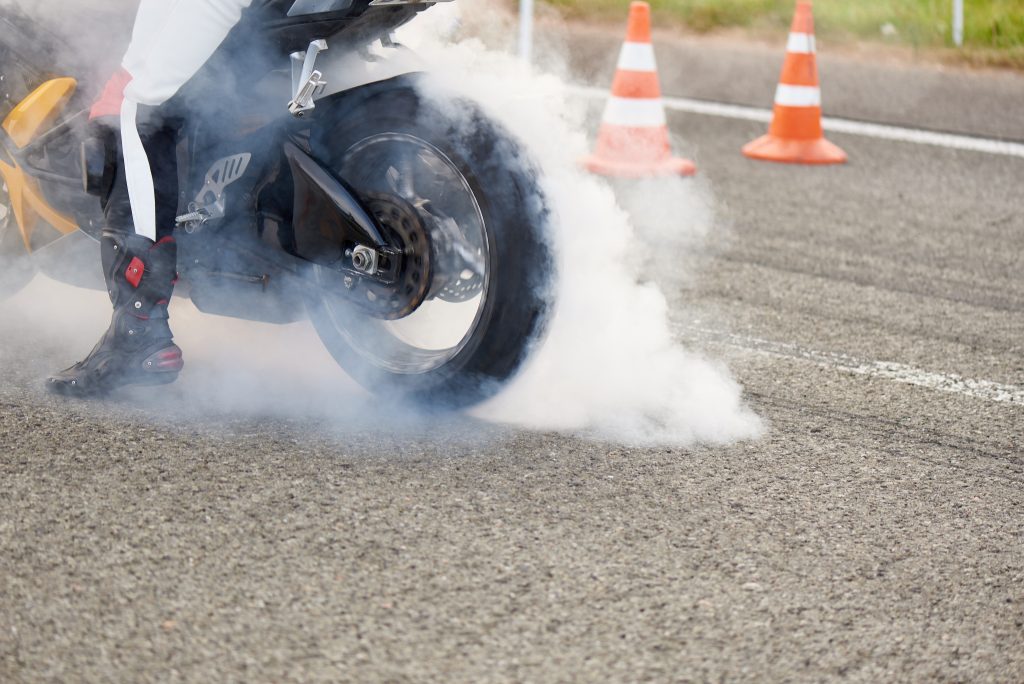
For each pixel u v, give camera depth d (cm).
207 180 445
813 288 645
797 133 895
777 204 793
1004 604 363
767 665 327
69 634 326
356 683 311
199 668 315
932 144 952
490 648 327
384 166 455
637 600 352
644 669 322
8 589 344
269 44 420
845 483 432
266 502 395
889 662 332
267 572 357
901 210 791
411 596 348
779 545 387
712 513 404
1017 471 452
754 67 1188
